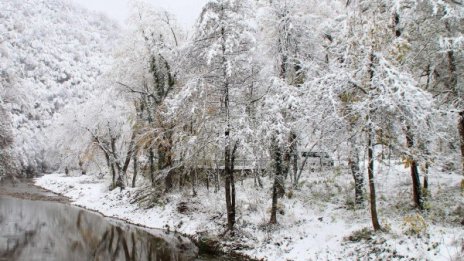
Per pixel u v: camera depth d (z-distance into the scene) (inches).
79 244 806.5
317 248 606.9
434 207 639.1
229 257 658.2
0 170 1685.5
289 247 634.2
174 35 1074.7
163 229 879.1
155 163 1166.3
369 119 529.0
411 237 533.6
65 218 1081.4
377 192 785.6
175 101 730.2
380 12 635.5
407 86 515.5
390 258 511.5
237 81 714.2
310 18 842.2
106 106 1531.7
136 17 1089.4
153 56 1060.5
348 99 578.2
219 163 887.7
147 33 1078.4
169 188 1026.7
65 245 797.9
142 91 1135.6
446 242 491.8
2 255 709.3
